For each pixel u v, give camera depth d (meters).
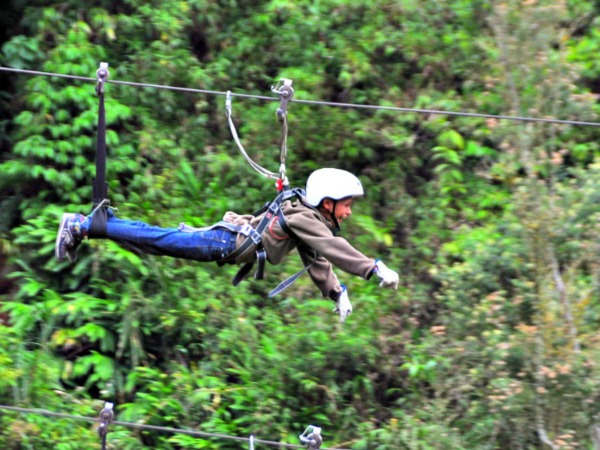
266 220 14.67
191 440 22.70
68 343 23.73
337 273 25.20
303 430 23.44
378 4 28.25
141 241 14.70
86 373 24.86
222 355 24.31
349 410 23.55
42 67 27.67
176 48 28.30
